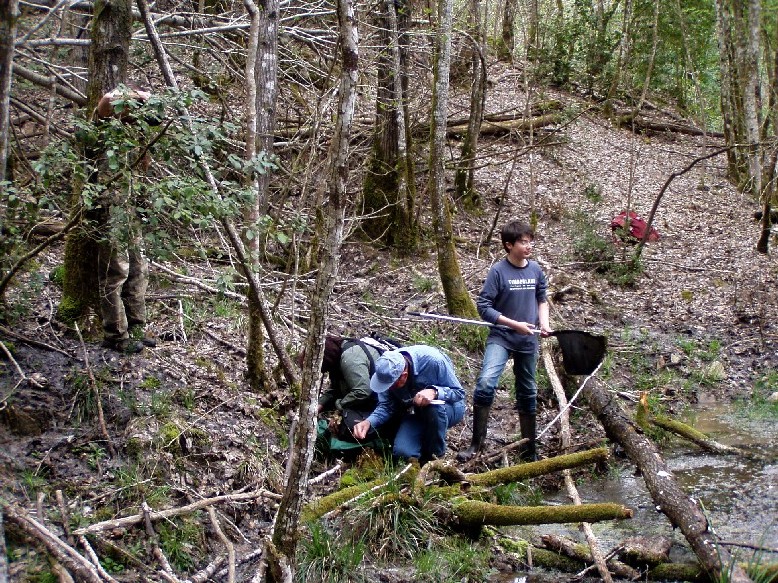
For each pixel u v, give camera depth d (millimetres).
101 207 4824
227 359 6188
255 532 4621
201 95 4492
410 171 10695
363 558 4531
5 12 3355
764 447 6613
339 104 3395
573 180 14258
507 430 6805
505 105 16062
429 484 5062
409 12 10133
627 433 5961
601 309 9781
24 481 4301
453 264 8305
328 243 3445
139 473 4590
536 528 5316
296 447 3586
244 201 4824
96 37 5078
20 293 5691
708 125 20062
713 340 9086
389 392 5367
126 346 5535
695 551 4562
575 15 19531
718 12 15547
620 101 19391
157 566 4090
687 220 13367
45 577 3662
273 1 7930
